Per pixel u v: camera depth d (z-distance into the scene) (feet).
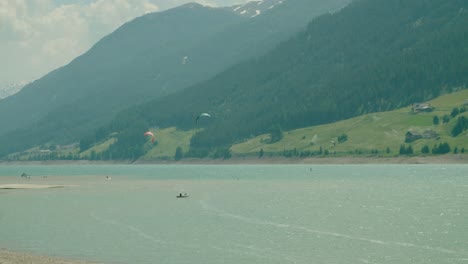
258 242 374.63
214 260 319.06
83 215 528.22
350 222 466.70
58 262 300.20
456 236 394.32
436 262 313.12
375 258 323.78
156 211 557.74
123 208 588.91
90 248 353.92
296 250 347.15
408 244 364.99
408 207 567.59
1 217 515.91
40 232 421.59
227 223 466.70
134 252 340.59
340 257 326.44
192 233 413.80
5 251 337.72
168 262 313.12
